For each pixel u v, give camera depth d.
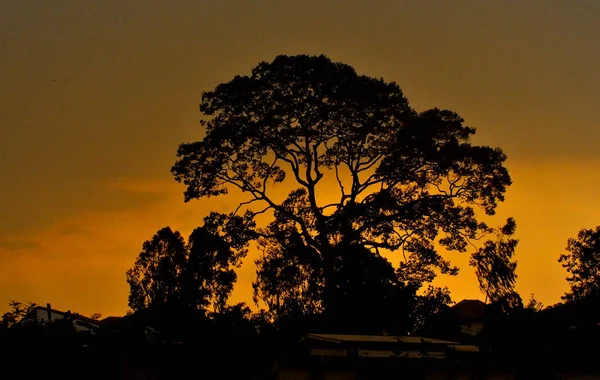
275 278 80.62
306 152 79.19
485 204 81.12
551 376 43.62
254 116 78.62
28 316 48.88
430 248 81.06
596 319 56.19
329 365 44.72
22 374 46.56
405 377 43.84
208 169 78.25
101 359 49.16
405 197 81.00
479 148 79.00
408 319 78.06
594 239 91.69
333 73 76.81
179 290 80.50
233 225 78.88
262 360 49.53
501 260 84.62
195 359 50.78
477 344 48.19
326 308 75.75
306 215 79.62
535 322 46.44
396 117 79.62
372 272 79.19
